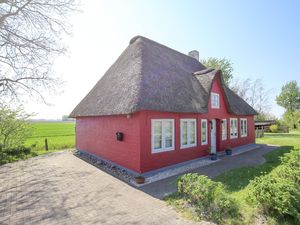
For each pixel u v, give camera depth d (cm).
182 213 577
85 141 1546
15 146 1656
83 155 1504
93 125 1413
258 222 509
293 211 498
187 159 1197
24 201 686
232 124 1736
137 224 523
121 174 989
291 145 1927
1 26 1197
